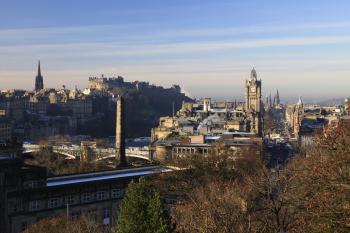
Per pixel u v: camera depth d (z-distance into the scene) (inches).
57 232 3922.2
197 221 2849.4
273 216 3053.6
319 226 2110.0
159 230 2397.9
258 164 6771.7
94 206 5290.4
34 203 4827.8
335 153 2285.9
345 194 2094.0
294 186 3011.8
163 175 5561.0
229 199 3243.1
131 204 2476.6
